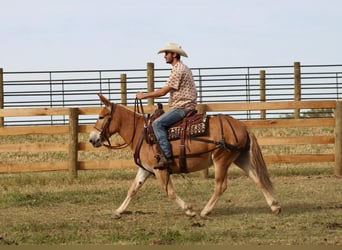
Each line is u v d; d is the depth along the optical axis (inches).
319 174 876.6
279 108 861.2
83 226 552.1
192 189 752.3
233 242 484.4
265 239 492.7
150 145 567.5
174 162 565.0
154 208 639.8
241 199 683.4
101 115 586.6
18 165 829.8
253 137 578.9
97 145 589.6
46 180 834.2
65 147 839.7
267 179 583.2
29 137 1178.6
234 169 905.5
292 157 865.5
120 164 845.2
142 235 508.1
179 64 564.1
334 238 494.9
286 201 668.1
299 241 486.0
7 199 697.0
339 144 861.8
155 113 573.6
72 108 836.0
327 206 636.7
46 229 542.0
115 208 644.7
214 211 614.9
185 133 561.0
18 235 518.9
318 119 864.3
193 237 497.7
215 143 559.8
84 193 735.7
